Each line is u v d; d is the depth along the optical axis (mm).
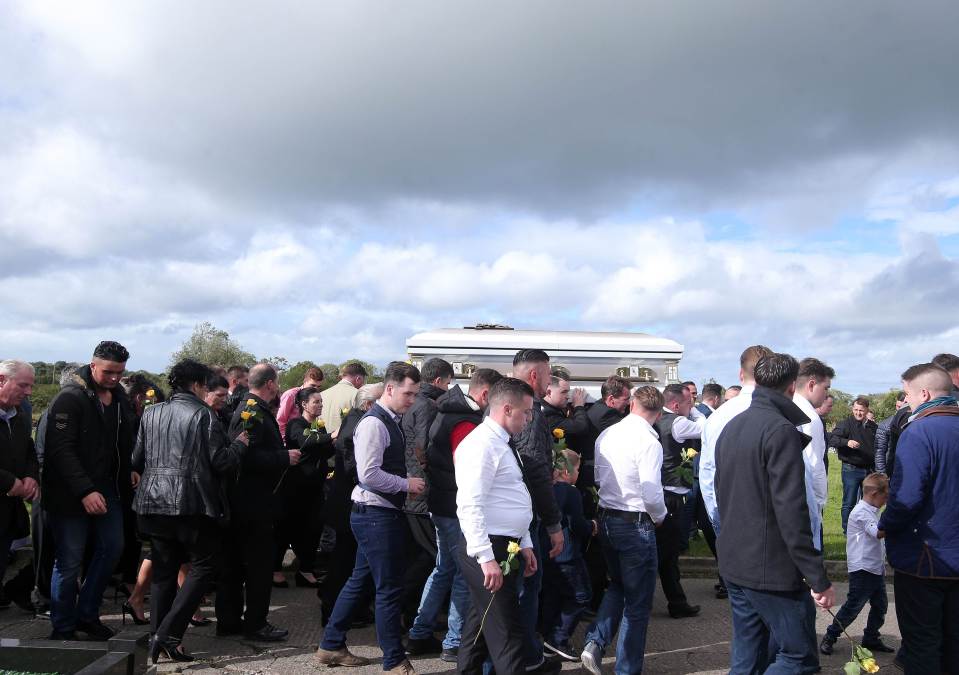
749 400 4984
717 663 5887
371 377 12297
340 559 6289
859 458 11914
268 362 6211
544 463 4973
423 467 5922
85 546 5855
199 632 6379
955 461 4531
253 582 6039
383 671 5293
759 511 4066
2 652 4020
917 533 4602
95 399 5844
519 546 4273
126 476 6207
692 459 7148
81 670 3838
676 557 7195
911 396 4840
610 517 5195
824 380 5457
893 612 7594
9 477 5734
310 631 6457
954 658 4645
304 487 7805
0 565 5836
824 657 6027
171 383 5723
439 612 6457
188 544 5512
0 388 5707
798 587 3992
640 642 5113
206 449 5465
